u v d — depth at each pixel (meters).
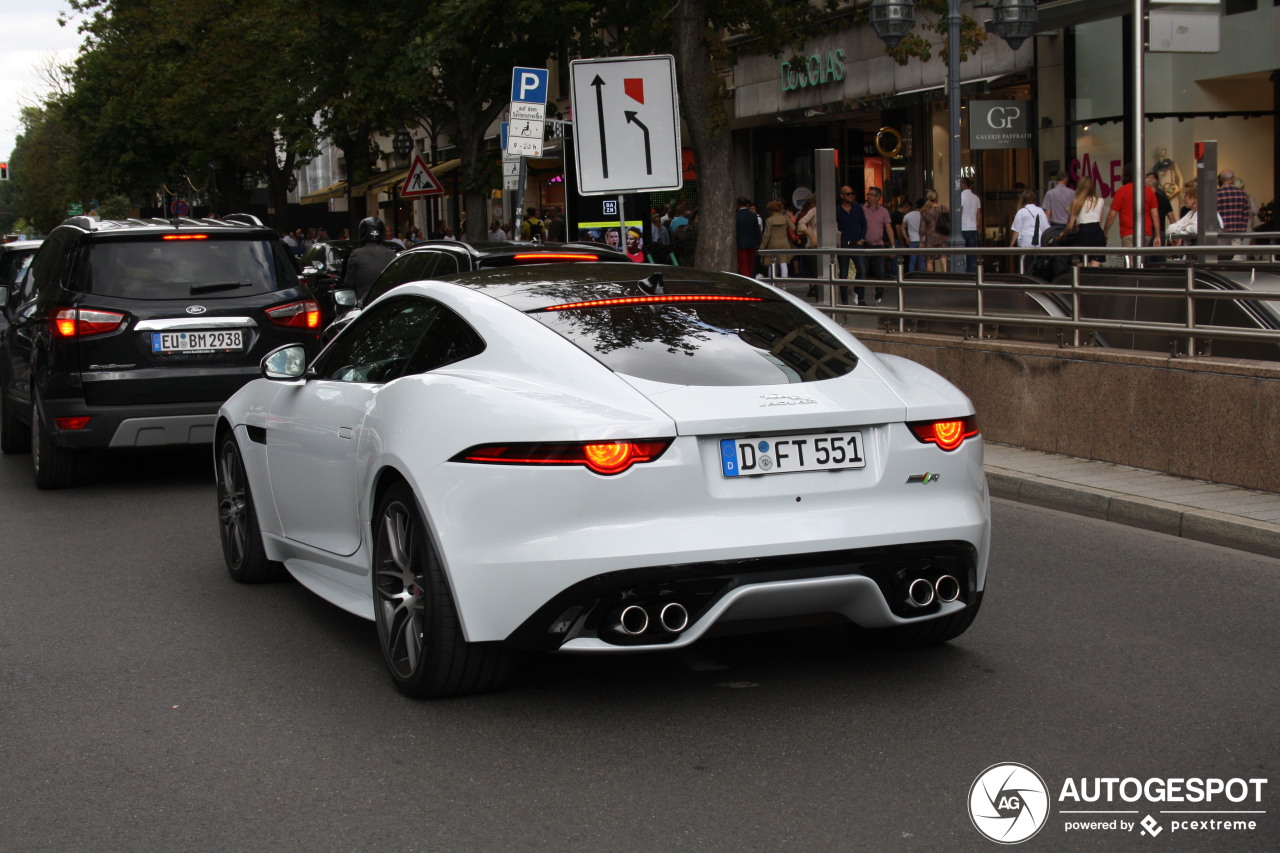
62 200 87.38
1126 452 9.50
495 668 4.89
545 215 38.41
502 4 28.22
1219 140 21.44
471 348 5.11
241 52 41.03
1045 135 23.25
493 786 4.19
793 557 4.52
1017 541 7.89
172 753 4.58
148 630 6.26
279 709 5.02
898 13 17.28
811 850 3.67
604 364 4.76
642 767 4.32
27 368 10.92
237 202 53.84
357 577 5.69
